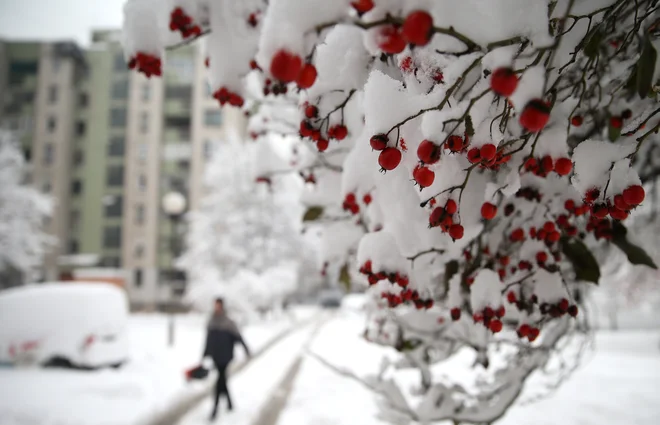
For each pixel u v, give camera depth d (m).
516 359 2.40
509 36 0.83
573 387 6.09
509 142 1.10
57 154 28.52
